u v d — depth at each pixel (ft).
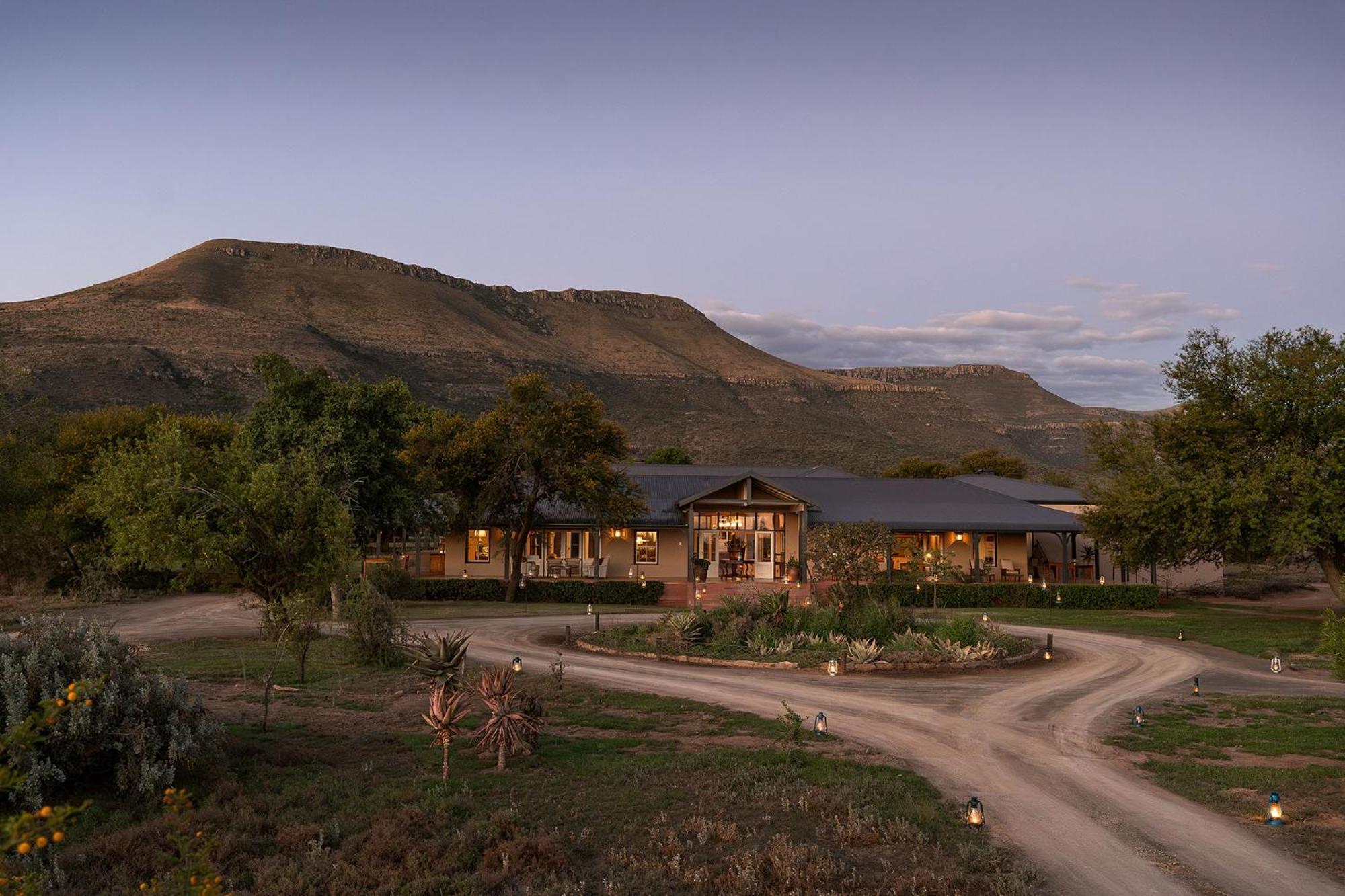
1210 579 143.54
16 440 104.99
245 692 52.03
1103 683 60.95
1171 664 69.87
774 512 138.00
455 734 41.86
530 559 137.18
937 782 36.29
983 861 27.17
